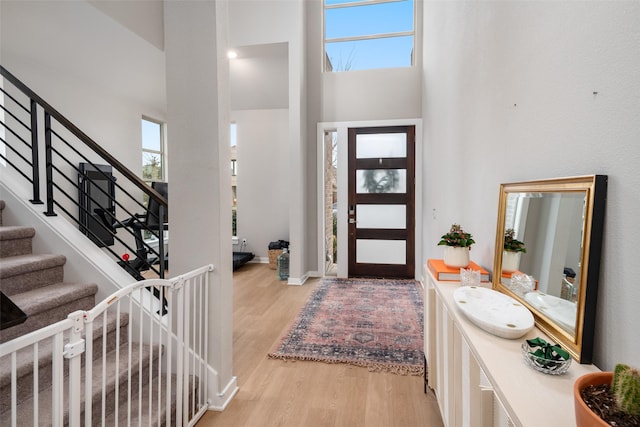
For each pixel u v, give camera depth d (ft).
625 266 2.45
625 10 2.43
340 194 15.42
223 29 6.15
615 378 1.95
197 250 6.13
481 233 5.78
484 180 5.62
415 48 14.88
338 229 15.48
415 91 14.79
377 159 15.16
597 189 2.68
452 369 4.12
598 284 2.74
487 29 5.45
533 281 3.64
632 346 2.38
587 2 2.88
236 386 6.64
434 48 11.02
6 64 10.98
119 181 15.57
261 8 13.99
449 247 5.58
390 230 15.23
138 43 11.59
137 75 14.32
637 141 2.33
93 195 14.12
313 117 15.55
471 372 3.22
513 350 3.04
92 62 12.80
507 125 4.65
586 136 2.92
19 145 11.39
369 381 6.97
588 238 2.72
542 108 3.69
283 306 11.59
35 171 6.88
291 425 5.66
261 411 6.04
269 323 10.11
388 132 15.05
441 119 9.66
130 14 10.33
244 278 15.46
